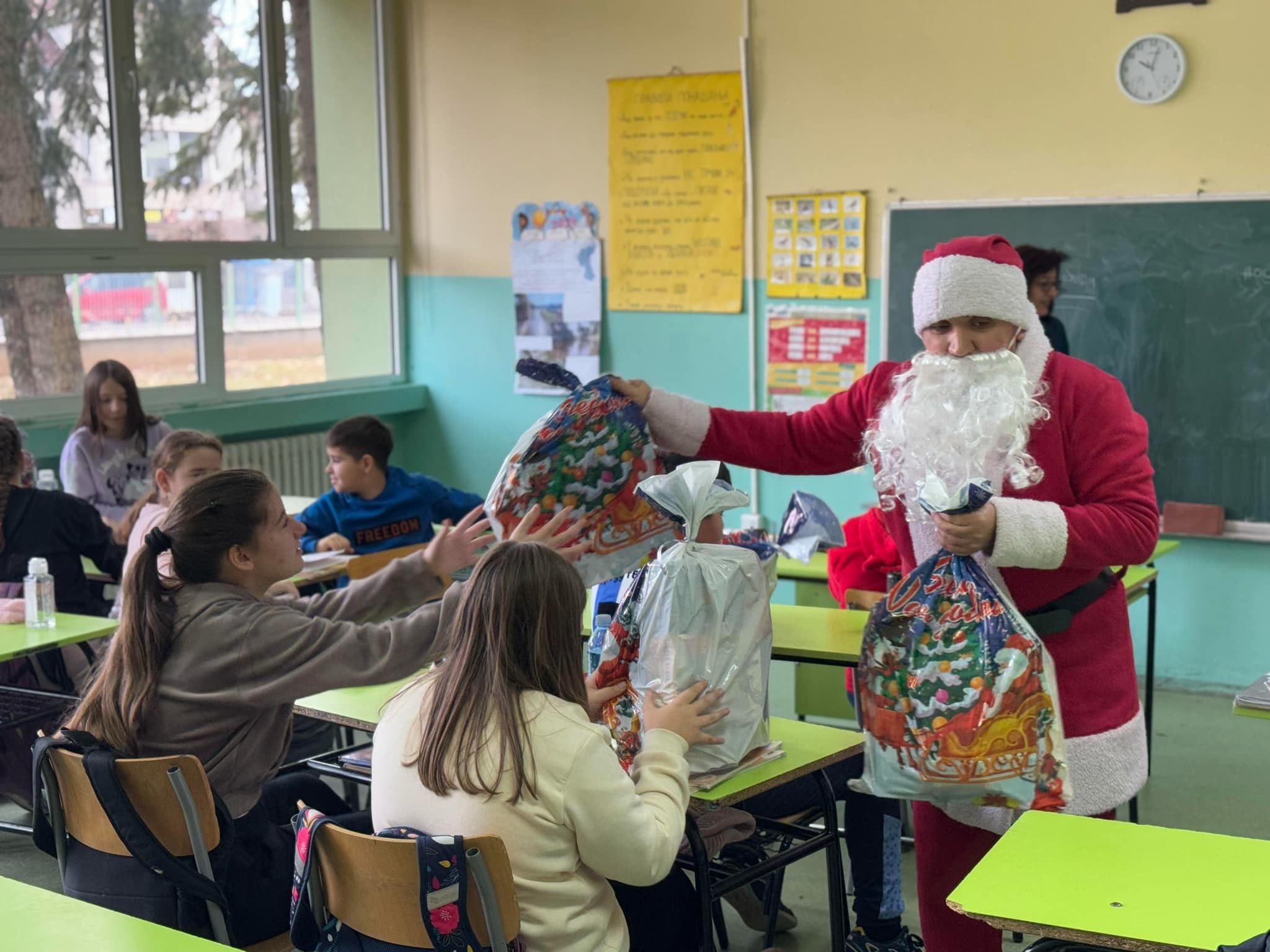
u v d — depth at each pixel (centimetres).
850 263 491
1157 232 433
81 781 180
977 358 186
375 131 598
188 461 323
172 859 175
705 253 524
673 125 524
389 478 394
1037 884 132
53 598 294
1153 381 440
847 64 483
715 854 208
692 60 517
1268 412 422
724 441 212
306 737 324
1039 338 190
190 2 520
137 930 137
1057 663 186
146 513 321
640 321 545
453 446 609
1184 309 432
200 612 191
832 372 501
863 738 207
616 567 202
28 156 469
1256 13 410
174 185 521
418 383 615
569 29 546
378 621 205
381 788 161
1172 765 376
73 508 346
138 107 502
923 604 183
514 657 155
